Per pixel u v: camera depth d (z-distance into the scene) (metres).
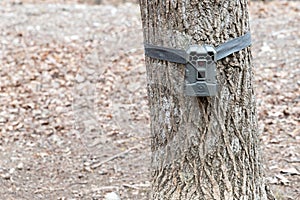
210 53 4.41
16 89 11.22
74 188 7.39
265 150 8.14
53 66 12.08
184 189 4.80
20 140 9.17
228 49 4.55
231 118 4.70
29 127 9.64
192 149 4.71
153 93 4.84
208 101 4.59
